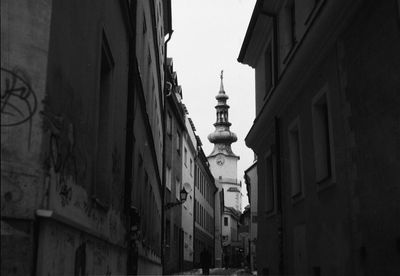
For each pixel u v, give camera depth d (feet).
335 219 31.09
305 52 35.42
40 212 12.69
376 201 25.13
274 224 48.83
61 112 14.84
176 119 103.45
